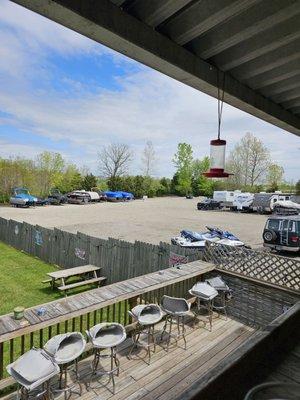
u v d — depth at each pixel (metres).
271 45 2.15
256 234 16.61
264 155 38.16
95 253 8.98
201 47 2.17
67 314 3.70
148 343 4.47
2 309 6.63
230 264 6.20
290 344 2.17
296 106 3.49
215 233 13.13
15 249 12.61
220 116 2.77
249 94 2.89
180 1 1.66
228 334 5.14
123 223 20.20
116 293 4.39
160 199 45.22
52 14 1.53
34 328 3.40
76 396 3.53
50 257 10.59
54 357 3.28
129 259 8.16
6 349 4.91
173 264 7.21
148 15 1.78
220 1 1.72
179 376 3.94
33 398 3.35
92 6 1.58
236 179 38.50
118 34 1.71
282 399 1.50
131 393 3.61
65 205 33.34
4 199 31.69
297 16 1.92
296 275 5.38
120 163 47.62
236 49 2.27
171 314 4.59
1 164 31.92
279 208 25.44
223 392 1.49
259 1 1.75
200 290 5.27
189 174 47.88
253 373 1.78
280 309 5.38
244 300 5.88
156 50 1.94
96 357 3.86
